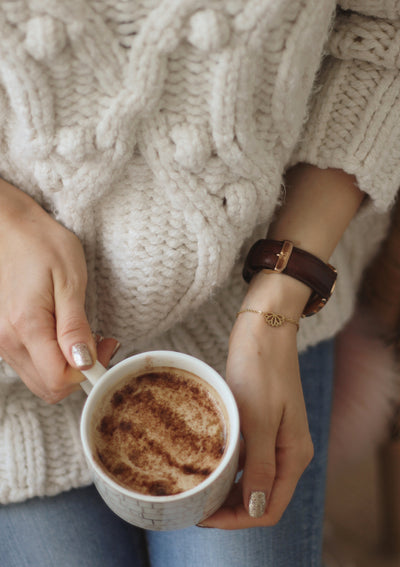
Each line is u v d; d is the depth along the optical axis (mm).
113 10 447
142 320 564
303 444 524
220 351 630
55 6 437
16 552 584
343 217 582
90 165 494
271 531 612
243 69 463
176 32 451
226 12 448
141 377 468
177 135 486
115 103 472
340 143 556
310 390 690
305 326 652
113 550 604
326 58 553
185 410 460
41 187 512
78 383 495
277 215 582
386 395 899
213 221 517
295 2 460
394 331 859
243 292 623
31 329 491
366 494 910
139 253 524
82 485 599
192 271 541
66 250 512
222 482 437
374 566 858
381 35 522
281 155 529
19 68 455
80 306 494
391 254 780
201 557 600
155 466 445
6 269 506
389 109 546
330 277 559
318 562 625
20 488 580
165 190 507
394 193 592
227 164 501
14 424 577
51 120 479
